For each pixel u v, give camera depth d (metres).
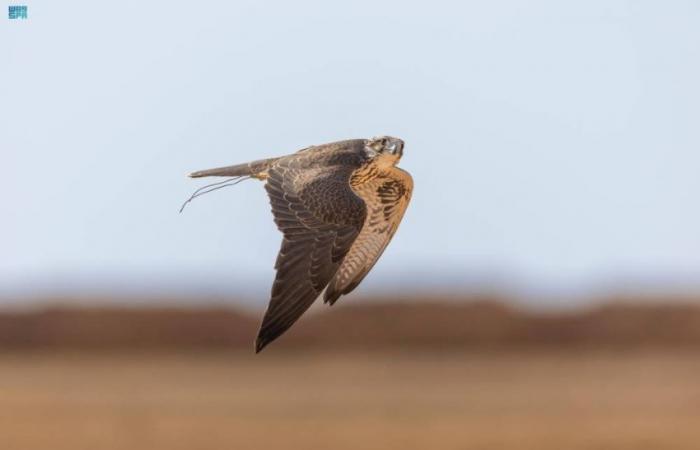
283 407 60.75
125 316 95.88
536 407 61.78
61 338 94.38
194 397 65.19
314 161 19.83
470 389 70.25
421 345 95.25
